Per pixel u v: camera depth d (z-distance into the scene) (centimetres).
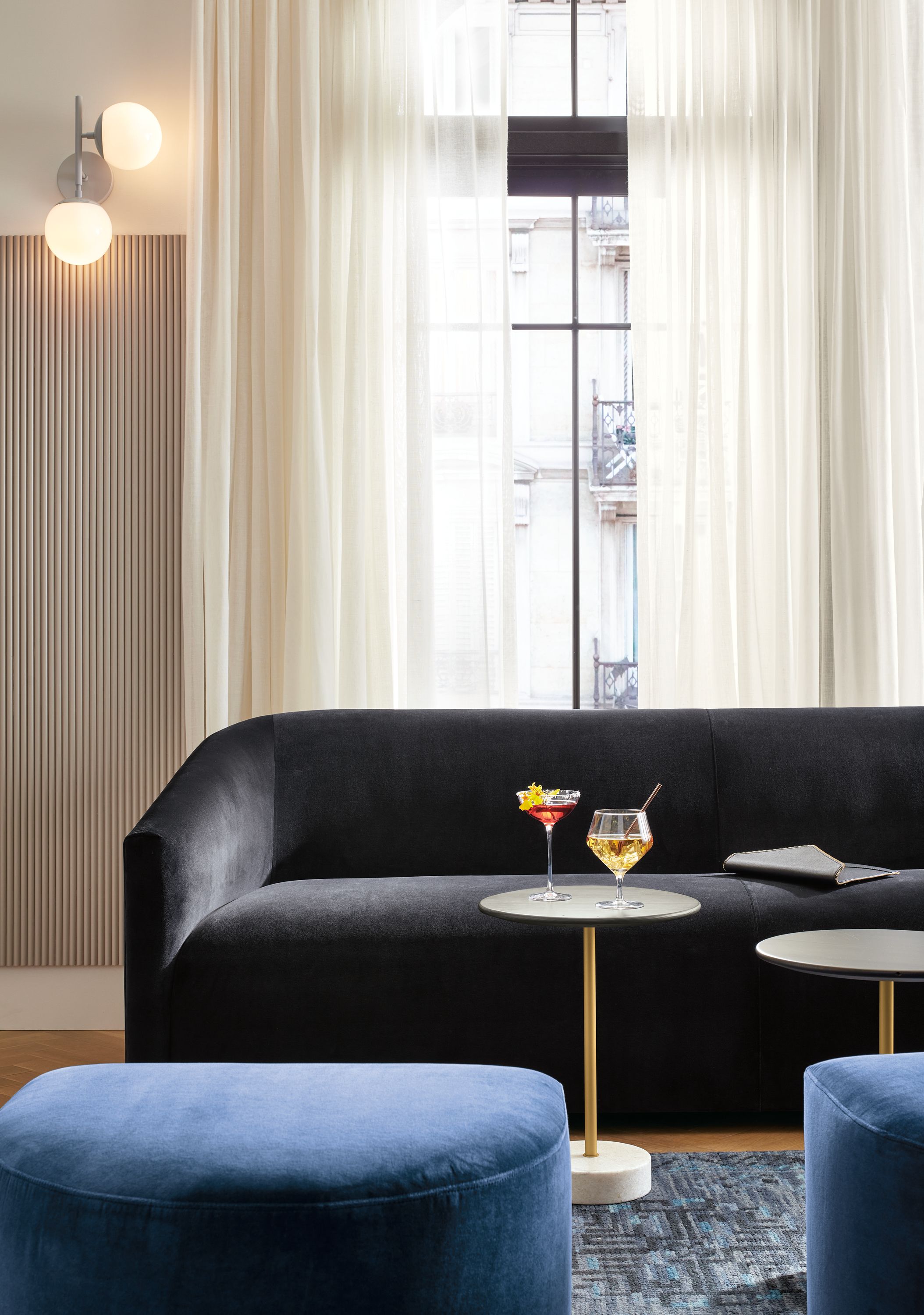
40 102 361
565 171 391
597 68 388
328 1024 236
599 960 241
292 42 358
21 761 358
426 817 306
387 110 362
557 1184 125
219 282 349
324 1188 110
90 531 360
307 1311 108
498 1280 116
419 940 240
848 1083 134
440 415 357
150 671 360
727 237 364
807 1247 142
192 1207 110
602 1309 159
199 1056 233
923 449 362
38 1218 113
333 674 345
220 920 241
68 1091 133
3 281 362
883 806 310
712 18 364
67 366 361
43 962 357
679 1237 183
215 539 347
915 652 357
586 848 306
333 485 353
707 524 360
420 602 350
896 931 192
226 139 352
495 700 357
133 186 363
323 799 306
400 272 360
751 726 318
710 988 242
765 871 274
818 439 360
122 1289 109
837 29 365
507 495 357
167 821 238
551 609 869
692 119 364
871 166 362
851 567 359
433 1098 129
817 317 361
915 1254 118
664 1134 239
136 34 361
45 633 359
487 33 363
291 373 353
